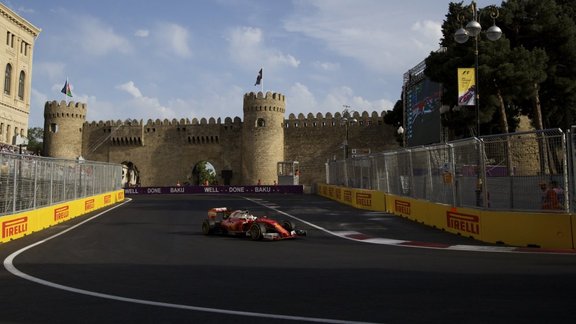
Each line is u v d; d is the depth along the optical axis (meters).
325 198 39.88
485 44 31.59
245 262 11.20
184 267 10.60
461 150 15.77
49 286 8.66
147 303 7.33
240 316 6.53
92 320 6.43
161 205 33.53
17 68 59.12
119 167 41.44
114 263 11.23
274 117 73.00
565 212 12.48
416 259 11.24
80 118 82.38
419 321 6.20
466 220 15.33
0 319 6.51
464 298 7.38
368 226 18.77
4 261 11.62
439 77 35.47
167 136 80.25
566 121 39.06
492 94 31.89
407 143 50.44
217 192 57.28
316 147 74.62
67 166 23.88
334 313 6.63
